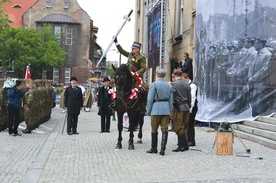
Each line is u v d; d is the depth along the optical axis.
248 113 15.38
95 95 49.31
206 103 15.83
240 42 15.41
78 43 64.44
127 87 10.84
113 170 8.42
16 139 13.35
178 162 9.23
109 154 10.40
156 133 10.49
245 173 7.95
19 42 54.94
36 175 8.00
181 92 10.67
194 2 20.31
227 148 10.13
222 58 15.52
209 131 15.11
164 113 10.16
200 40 16.36
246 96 15.40
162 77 10.39
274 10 15.30
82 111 31.08
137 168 8.59
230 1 15.41
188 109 10.71
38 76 60.41
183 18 22.20
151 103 10.28
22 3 69.00
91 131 16.50
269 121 13.95
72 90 15.01
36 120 16.61
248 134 13.46
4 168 8.62
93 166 8.87
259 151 10.79
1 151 10.79
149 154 10.35
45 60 56.22
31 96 15.24
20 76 58.16
